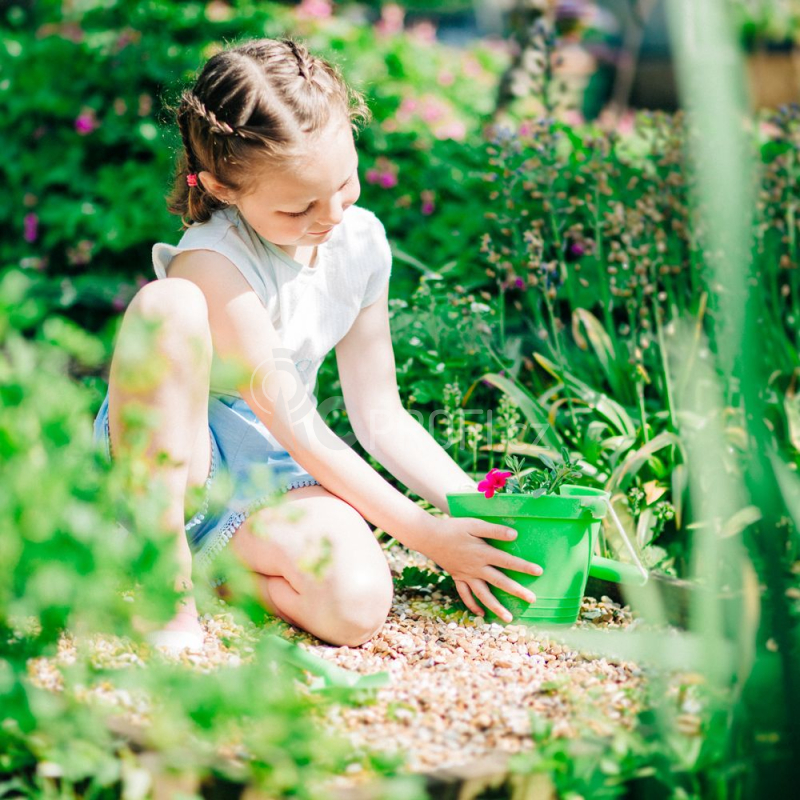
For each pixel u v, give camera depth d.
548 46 3.12
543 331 2.61
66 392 1.16
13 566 1.09
